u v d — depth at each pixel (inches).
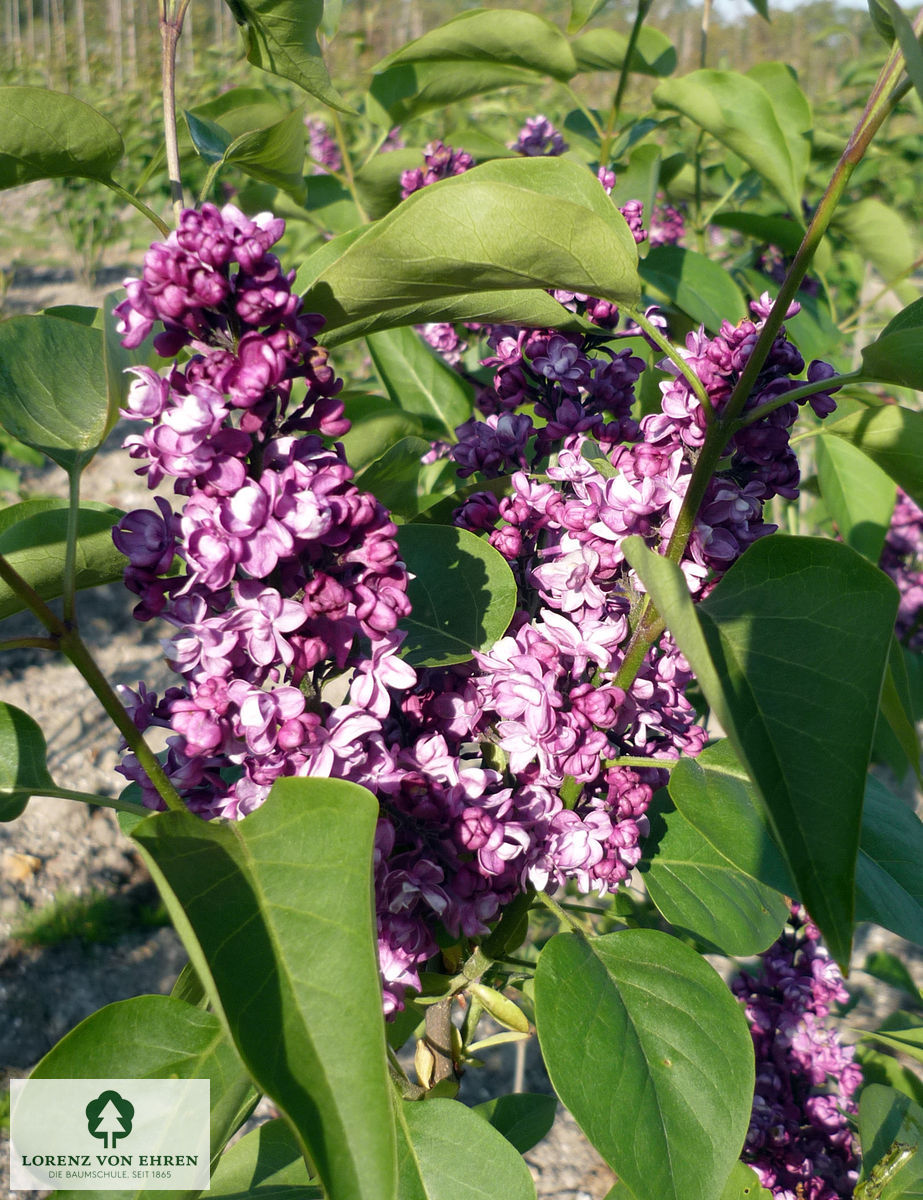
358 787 9.5
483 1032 36.9
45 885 40.7
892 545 37.4
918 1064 33.0
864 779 9.5
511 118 58.2
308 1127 7.9
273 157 16.1
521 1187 12.5
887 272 30.2
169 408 10.7
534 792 13.5
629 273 10.9
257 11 14.8
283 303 10.5
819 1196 21.8
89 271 99.8
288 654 10.9
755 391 12.3
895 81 10.2
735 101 24.6
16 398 12.7
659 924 24.2
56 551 13.5
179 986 13.3
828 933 9.2
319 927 8.9
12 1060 33.4
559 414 14.8
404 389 23.4
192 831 9.7
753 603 10.8
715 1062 12.4
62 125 12.7
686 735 14.8
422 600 14.2
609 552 13.1
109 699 10.9
